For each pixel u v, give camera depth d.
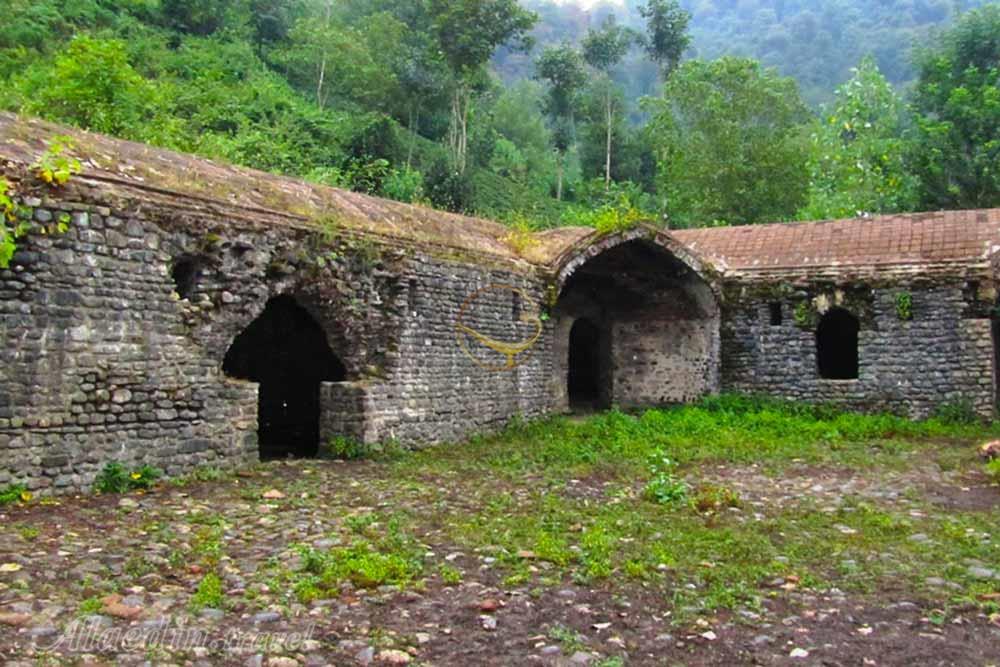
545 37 93.44
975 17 31.47
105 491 8.51
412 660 4.51
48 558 5.82
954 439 14.91
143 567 5.76
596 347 21.61
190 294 9.70
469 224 15.97
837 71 78.38
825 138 31.33
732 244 20.38
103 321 8.66
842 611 5.50
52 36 32.28
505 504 8.52
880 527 7.82
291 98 36.72
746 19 102.75
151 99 19.48
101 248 8.66
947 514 8.50
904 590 5.95
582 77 46.72
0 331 7.86
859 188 30.05
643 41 46.78
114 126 17.72
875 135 30.91
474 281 14.05
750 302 19.23
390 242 12.33
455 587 5.76
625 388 20.70
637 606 5.50
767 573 6.27
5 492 7.84
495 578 5.99
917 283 17.39
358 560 6.07
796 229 20.19
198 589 5.39
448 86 41.38
